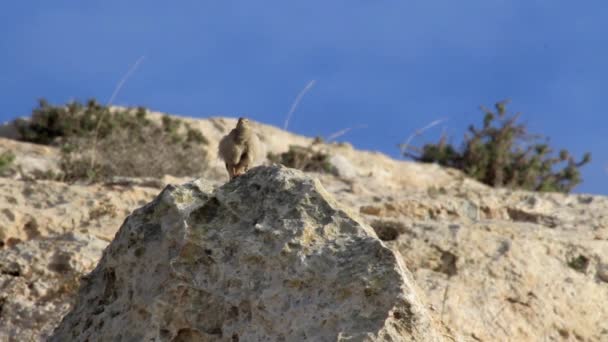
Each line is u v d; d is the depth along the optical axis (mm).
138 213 13055
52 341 13078
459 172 45375
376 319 10992
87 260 19406
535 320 20047
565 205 26938
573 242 23000
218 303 11820
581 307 20984
